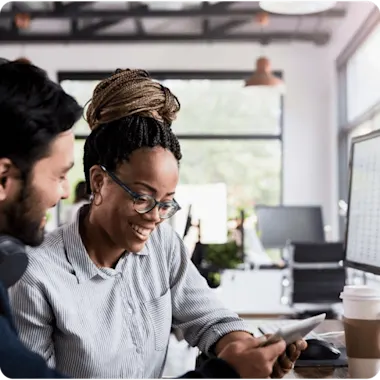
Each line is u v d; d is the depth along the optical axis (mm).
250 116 8984
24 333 1282
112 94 1333
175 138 1353
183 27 9047
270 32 8922
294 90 8930
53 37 8727
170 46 9016
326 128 8898
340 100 8508
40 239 1034
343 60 8164
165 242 1532
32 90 962
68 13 8195
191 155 8984
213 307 1556
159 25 8977
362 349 1427
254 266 5719
